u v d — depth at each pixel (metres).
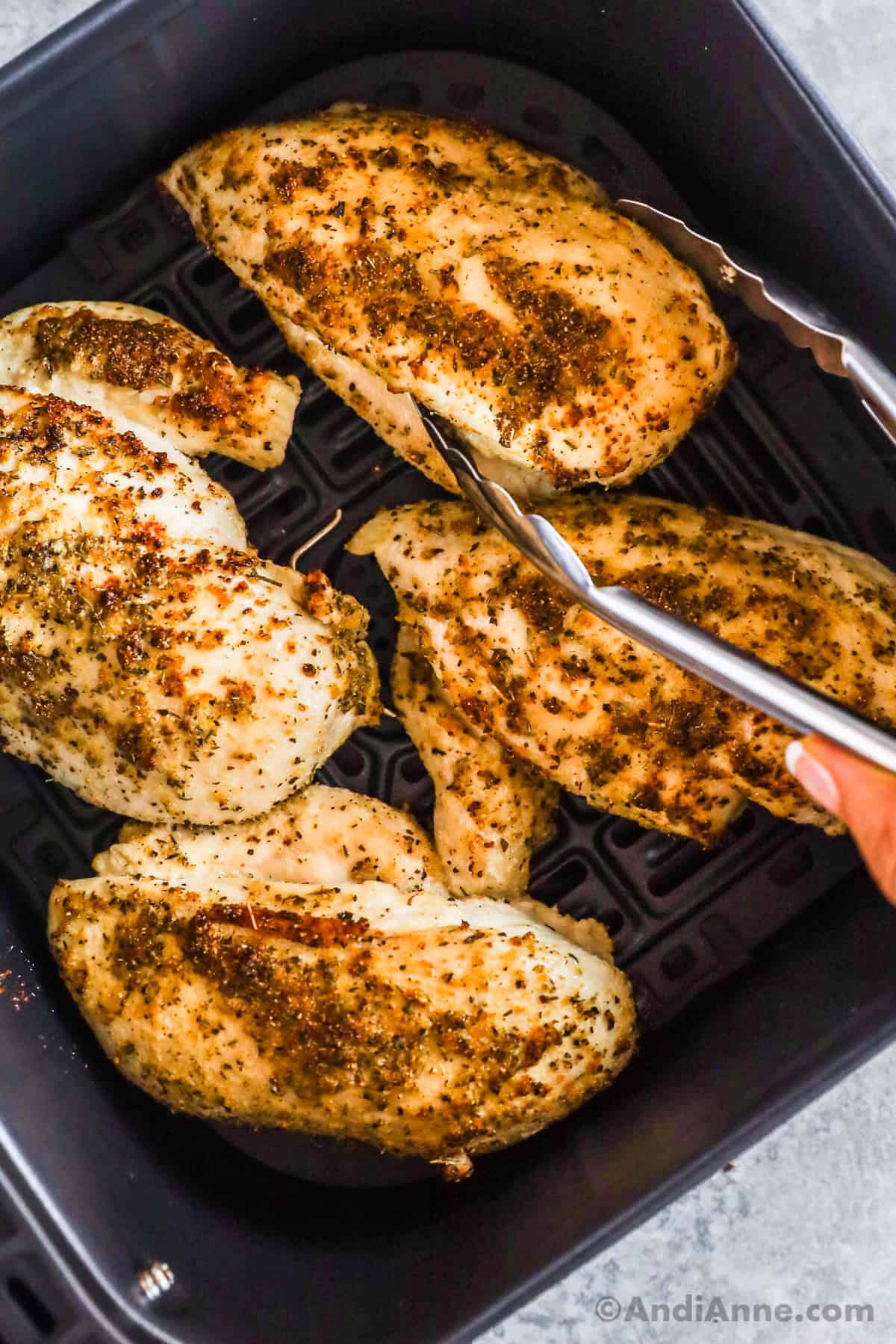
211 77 0.62
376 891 0.59
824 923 0.61
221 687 0.57
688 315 0.57
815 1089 0.56
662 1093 0.60
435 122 0.60
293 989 0.57
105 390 0.59
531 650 0.57
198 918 0.58
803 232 0.60
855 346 0.55
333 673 0.58
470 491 0.56
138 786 0.58
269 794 0.59
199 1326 0.56
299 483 0.65
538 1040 0.57
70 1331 0.56
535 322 0.56
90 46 0.58
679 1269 0.64
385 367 0.57
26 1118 0.57
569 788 0.59
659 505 0.59
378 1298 0.58
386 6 0.62
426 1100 0.57
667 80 0.61
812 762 0.50
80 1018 0.62
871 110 0.66
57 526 0.57
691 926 0.63
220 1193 0.61
